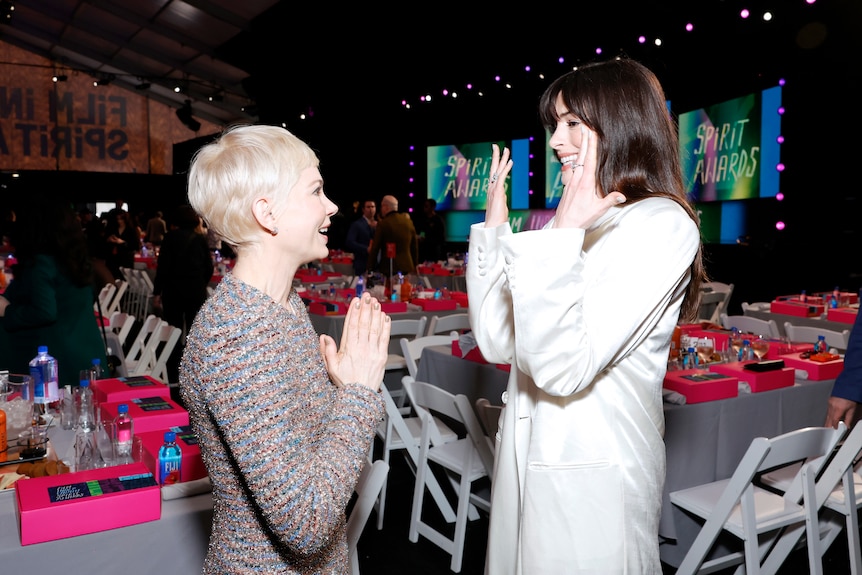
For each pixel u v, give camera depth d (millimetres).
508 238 1130
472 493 3166
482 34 9148
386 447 3152
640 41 7535
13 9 14141
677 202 1218
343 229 13406
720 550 2582
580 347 1095
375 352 1082
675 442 2455
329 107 12898
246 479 929
